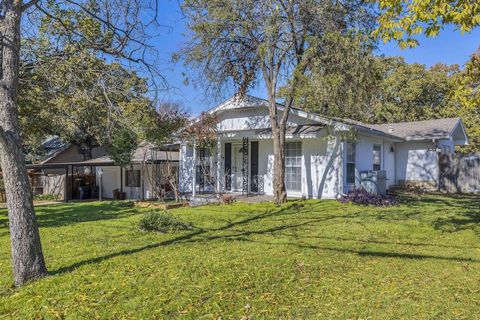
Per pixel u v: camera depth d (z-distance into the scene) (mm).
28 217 5066
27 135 22500
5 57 4875
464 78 6094
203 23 11891
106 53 7613
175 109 22406
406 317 3871
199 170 17406
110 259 6062
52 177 24969
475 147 27641
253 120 16219
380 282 4891
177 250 6590
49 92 8070
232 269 5430
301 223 9336
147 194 21047
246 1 11555
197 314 3996
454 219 9758
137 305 4219
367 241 7266
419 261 5848
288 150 15883
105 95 7219
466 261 5844
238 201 13977
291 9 11508
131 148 17625
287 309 4102
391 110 29766
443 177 18953
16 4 4984
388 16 5504
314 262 5781
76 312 4082
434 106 30188
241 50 12938
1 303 4363
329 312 4016
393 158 20469
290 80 11766
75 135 26547
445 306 4129
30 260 5059
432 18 5168
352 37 11250
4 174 5000
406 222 9336
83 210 13805
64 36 7922
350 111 13148
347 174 15227
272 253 6316
